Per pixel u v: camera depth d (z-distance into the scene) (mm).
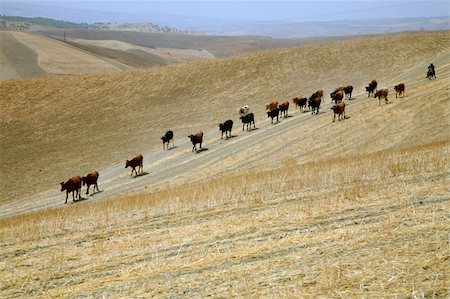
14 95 69438
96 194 32500
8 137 56000
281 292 6070
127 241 11023
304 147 34875
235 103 60656
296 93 60938
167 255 9180
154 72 75812
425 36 75250
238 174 30250
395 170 16547
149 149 46938
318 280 6355
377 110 40094
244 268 7551
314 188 15398
